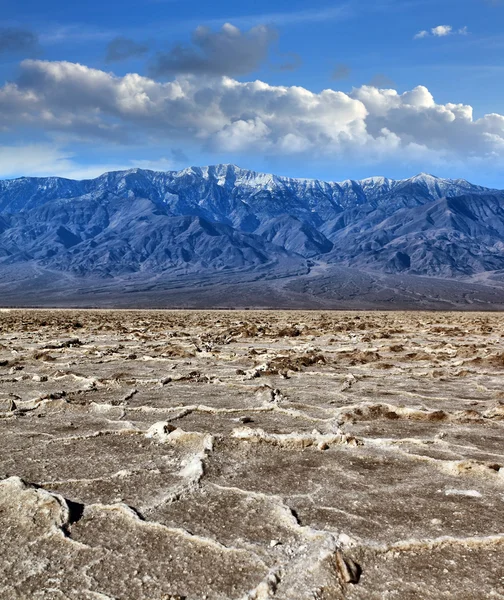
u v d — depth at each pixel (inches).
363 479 208.7
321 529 166.2
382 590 138.1
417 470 218.7
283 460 230.7
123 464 225.1
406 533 163.6
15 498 184.1
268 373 451.2
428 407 325.7
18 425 289.1
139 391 381.1
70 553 154.9
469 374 451.2
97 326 1091.3
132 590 138.0
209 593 137.0
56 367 501.4
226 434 261.1
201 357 575.2
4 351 617.0
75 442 258.1
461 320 1486.2
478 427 284.2
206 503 185.5
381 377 441.7
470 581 141.4
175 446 251.6
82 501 186.9
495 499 189.2
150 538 162.7
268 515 176.6
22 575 144.9
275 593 136.6
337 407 323.6
